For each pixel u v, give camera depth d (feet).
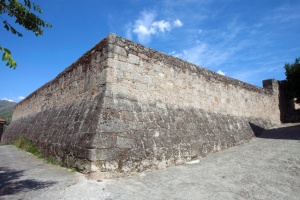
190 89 31.68
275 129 47.93
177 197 15.31
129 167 19.60
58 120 28.78
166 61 28.78
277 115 56.80
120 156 19.40
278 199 15.39
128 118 21.74
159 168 21.99
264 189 17.12
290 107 63.72
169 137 24.62
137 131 21.80
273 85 57.93
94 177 17.71
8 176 18.76
